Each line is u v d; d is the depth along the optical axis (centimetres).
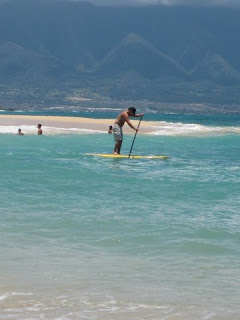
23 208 1852
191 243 1448
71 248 1385
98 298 1027
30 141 5256
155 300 1023
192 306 992
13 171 2766
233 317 935
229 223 1694
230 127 10606
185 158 4028
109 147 4853
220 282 1142
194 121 16875
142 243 1446
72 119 10100
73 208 1877
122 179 2661
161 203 2027
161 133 7344
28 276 1149
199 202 2069
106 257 1314
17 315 923
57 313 939
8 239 1452
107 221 1688
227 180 2711
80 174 2773
